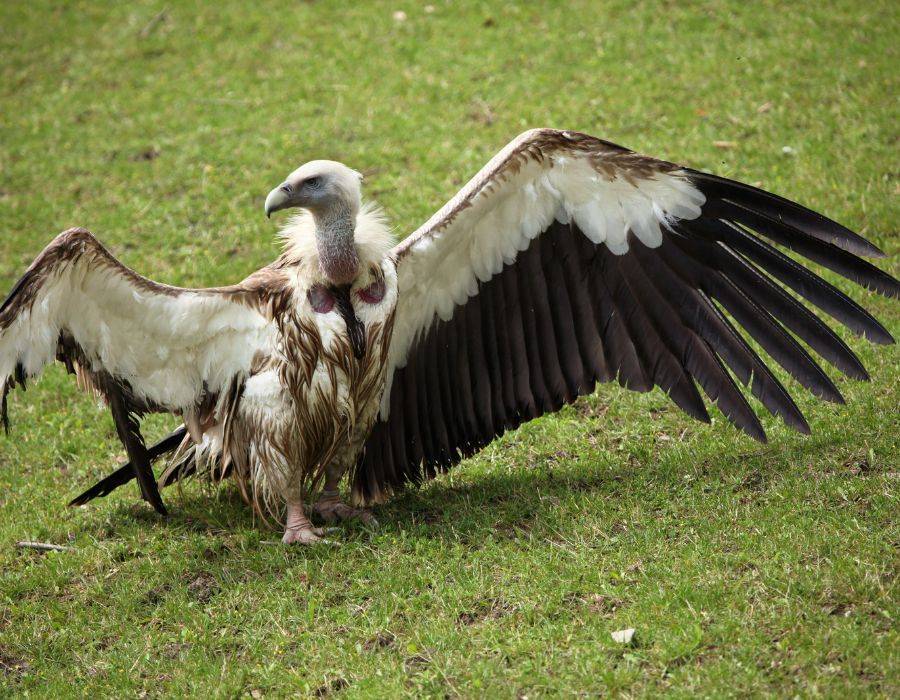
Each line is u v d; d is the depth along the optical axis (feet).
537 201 32.17
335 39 69.82
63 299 29.58
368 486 35.06
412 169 55.88
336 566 31.09
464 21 69.36
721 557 28.40
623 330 33.27
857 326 31.17
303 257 31.73
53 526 35.22
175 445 35.68
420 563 30.68
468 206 31.60
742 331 40.32
